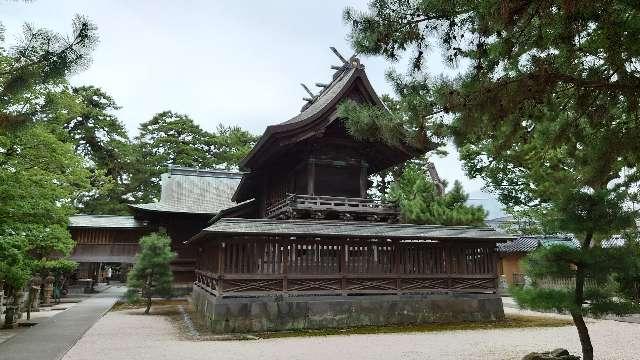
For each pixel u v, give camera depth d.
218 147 62.25
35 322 19.59
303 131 20.81
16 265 15.85
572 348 13.54
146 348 13.45
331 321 17.86
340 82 23.95
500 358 11.91
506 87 6.91
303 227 18.17
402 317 18.84
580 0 5.64
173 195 37.56
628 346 14.06
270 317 17.16
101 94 52.44
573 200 9.16
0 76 7.65
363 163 22.94
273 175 27.38
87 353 12.61
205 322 18.91
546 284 9.95
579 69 7.30
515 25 6.59
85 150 51.03
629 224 8.90
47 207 15.48
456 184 29.38
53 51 7.15
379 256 19.25
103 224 34.47
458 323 19.17
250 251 17.56
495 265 20.89
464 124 7.36
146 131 60.78
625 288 9.46
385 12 7.28
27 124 8.68
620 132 7.77
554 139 8.59
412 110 7.54
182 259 34.81
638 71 6.74
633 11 6.02
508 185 33.50
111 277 67.75
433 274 19.81
